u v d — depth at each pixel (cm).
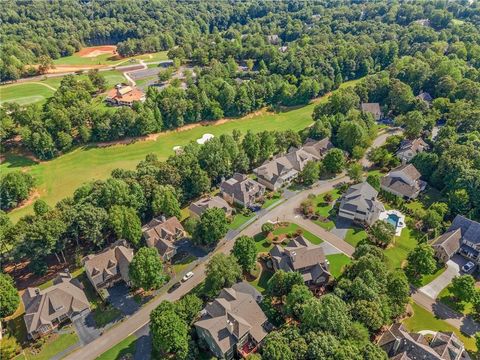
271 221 11019
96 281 8744
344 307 6994
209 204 10856
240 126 17525
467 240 9600
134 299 8662
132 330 7944
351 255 9706
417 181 12288
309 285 8731
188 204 11850
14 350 7544
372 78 18200
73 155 15112
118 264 9088
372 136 14788
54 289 8206
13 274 9475
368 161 14050
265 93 18825
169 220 10319
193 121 17388
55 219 9281
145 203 10850
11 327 8062
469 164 11531
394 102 17125
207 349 7331
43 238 8950
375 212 10606
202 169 12338
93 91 19212
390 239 9675
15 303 8175
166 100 16662
